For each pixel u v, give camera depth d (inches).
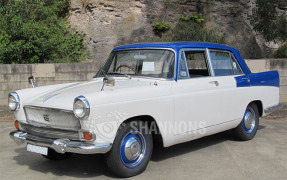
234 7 608.4
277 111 336.5
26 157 204.5
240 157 199.0
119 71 203.8
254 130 240.7
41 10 519.2
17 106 177.0
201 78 200.2
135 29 553.3
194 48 202.7
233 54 230.4
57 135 159.0
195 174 170.7
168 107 176.6
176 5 590.2
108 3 559.2
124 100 157.5
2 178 168.6
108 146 150.6
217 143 231.8
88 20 560.4
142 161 169.6
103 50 528.1
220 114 207.6
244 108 226.1
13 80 375.2
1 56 420.8
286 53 574.2
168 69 185.6
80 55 506.6
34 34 437.7
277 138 243.1
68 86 191.5
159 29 556.4
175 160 194.9
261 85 243.0
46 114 163.5
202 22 587.2
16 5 482.0
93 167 184.5
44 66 375.9
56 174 173.9
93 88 173.8
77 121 153.2
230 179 163.6
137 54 200.1
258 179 163.3
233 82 217.3
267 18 475.5
